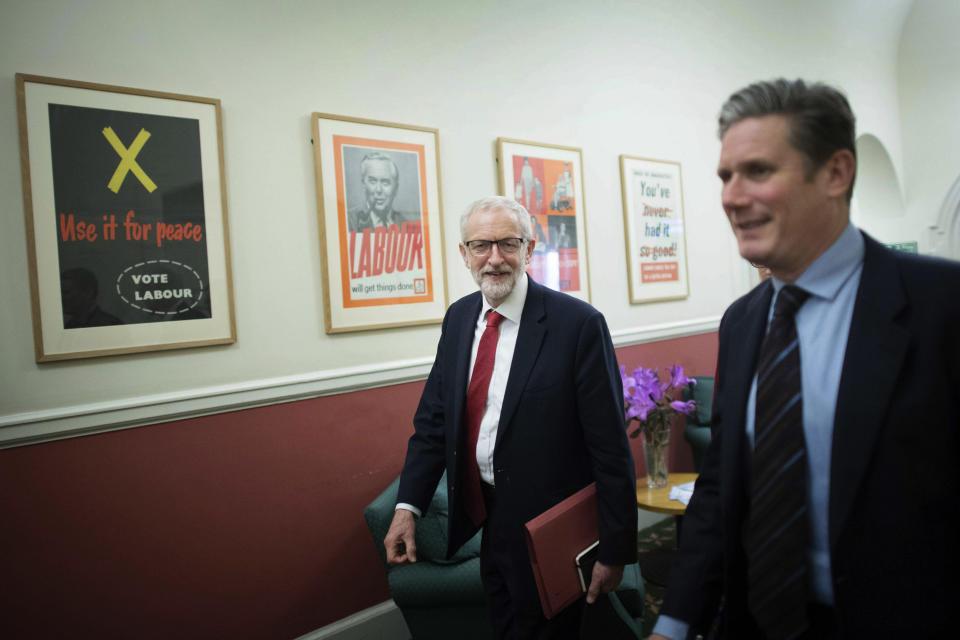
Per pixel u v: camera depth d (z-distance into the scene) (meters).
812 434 0.79
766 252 0.79
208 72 2.21
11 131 1.86
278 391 2.29
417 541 2.07
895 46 6.27
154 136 2.08
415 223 2.69
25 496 1.83
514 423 1.40
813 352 0.81
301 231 2.40
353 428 2.49
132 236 2.03
